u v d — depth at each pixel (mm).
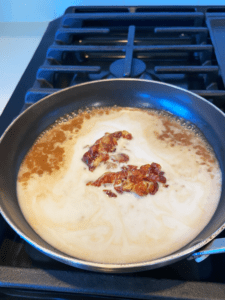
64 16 456
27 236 202
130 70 358
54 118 332
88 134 324
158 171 280
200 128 318
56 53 403
